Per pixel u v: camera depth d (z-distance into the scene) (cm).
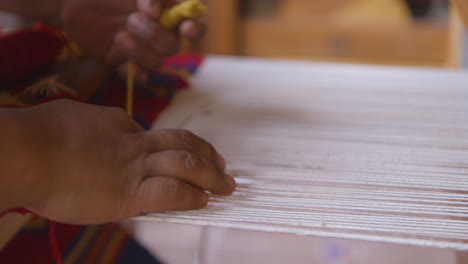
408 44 164
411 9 171
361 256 101
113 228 98
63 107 44
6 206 38
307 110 72
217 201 47
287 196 48
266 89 82
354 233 42
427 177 52
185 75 85
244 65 96
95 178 40
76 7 68
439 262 98
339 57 170
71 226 88
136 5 66
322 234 42
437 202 47
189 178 44
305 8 169
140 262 95
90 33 69
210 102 75
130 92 65
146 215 44
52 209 39
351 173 53
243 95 79
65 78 64
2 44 59
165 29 65
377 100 76
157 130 47
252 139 62
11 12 85
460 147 60
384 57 167
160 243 101
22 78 64
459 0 48
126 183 42
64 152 40
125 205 41
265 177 52
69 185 39
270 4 172
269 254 103
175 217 44
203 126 67
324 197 48
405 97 78
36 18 85
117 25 68
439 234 42
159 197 42
